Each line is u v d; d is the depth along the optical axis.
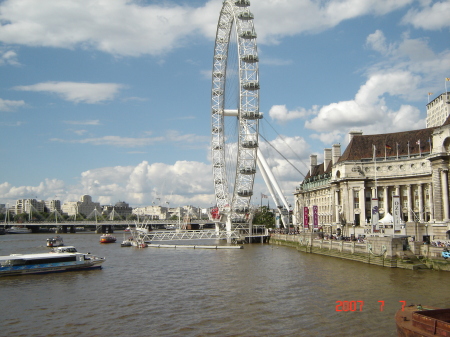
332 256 102.38
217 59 149.12
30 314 53.09
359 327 45.22
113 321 49.34
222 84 150.38
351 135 142.88
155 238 186.88
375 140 136.00
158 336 43.91
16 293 65.19
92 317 51.22
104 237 172.62
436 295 57.62
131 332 45.34
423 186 122.88
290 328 45.34
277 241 149.38
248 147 134.62
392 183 127.81
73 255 85.88
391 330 44.09
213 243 162.25
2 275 78.88
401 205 127.00
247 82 129.50
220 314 51.00
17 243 175.00
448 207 94.50
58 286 70.19
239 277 74.88
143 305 56.19
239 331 44.78
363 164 131.12
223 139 154.38
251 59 128.50
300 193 186.25
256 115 131.12
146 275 79.50
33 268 81.50
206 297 59.75
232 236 152.12
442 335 30.28
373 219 96.94
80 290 66.75
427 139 126.00
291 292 61.47
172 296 60.91
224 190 158.75
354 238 108.50
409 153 126.12
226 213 156.88
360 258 89.69
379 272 75.56
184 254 117.12
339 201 138.00
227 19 145.62
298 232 152.62
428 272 74.62
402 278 69.25
